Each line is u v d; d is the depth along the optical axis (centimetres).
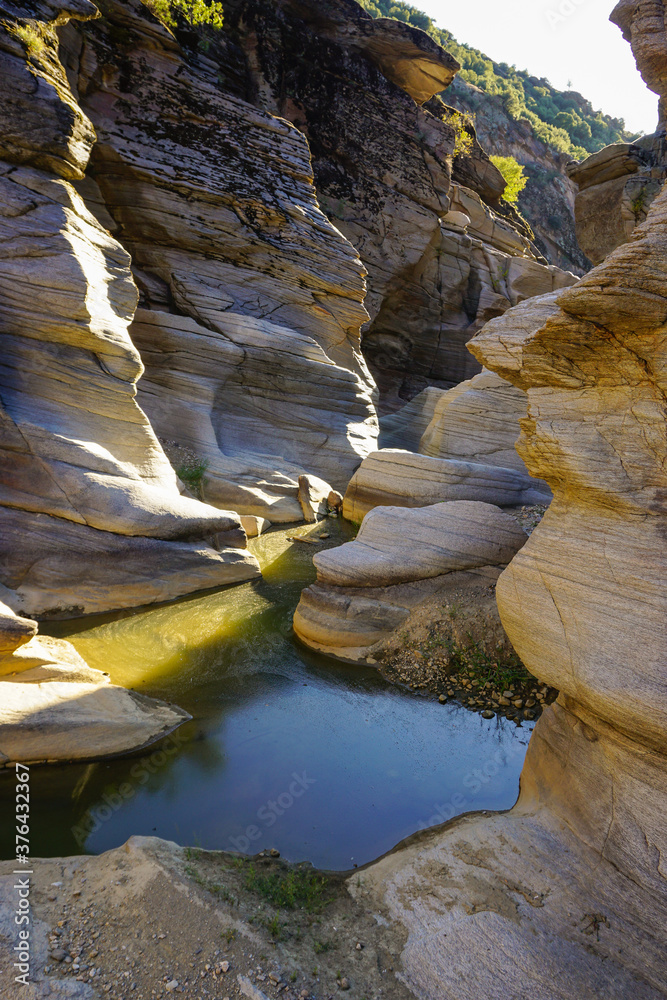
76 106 1047
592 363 458
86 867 412
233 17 1994
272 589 982
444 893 392
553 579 480
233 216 1548
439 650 763
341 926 378
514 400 1502
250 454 1470
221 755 582
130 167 1413
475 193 2875
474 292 2658
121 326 1017
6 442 834
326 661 777
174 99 1483
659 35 1545
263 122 1627
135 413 1016
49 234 945
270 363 1530
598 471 455
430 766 584
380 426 2164
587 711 456
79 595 842
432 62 2398
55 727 559
